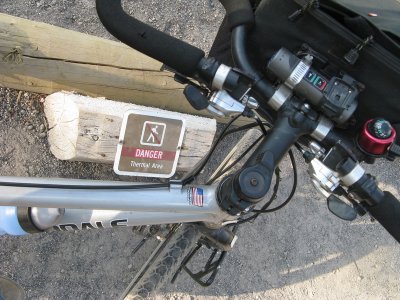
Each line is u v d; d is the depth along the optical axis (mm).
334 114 469
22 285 886
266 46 513
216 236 689
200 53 468
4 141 885
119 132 835
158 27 1053
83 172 941
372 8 537
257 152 473
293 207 1126
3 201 462
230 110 479
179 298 993
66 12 981
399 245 1245
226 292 1042
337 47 474
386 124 472
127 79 863
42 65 792
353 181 479
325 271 1153
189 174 660
